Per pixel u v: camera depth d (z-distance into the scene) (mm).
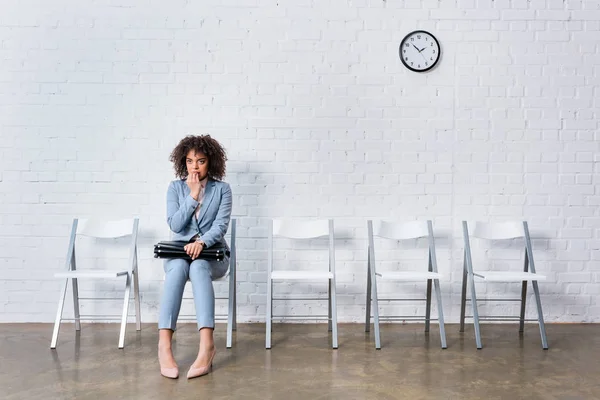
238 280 3992
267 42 3994
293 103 3996
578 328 3910
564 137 4004
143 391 2549
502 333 3775
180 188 3402
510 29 4031
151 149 3971
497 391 2586
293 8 3994
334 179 4004
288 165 3998
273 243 3998
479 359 3129
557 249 4043
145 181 3971
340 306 4008
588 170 4016
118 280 3977
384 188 4012
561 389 2621
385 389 2602
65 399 2441
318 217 3994
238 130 3996
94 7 3955
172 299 2912
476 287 4039
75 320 3732
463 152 4023
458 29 4027
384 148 4016
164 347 2826
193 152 3336
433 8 4020
